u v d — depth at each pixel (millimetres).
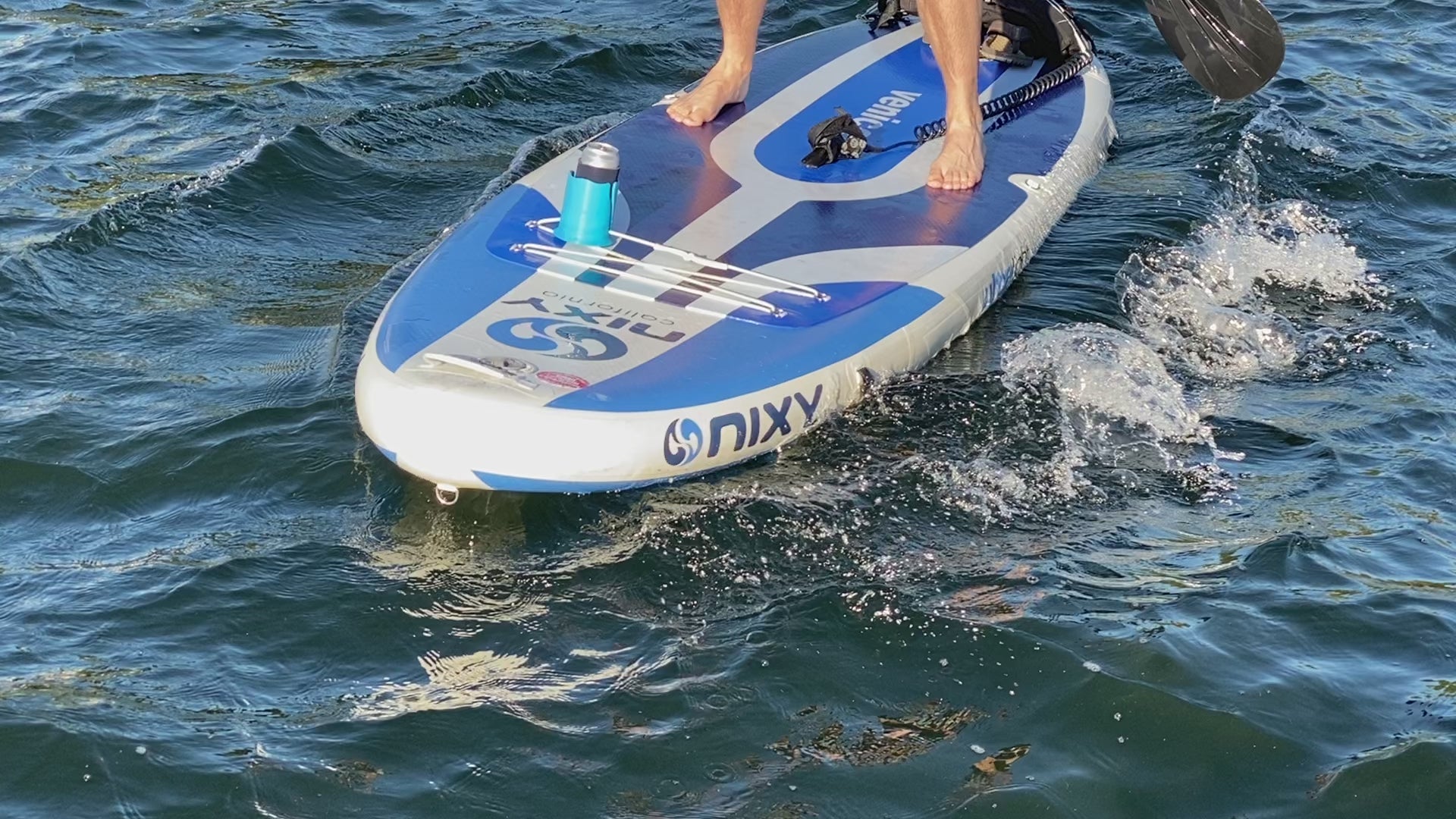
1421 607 3879
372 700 3545
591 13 8328
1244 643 3744
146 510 4223
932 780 3332
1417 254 5914
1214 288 5559
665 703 3537
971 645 3725
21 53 7535
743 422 4355
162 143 6617
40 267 5434
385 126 6766
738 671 3641
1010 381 4852
